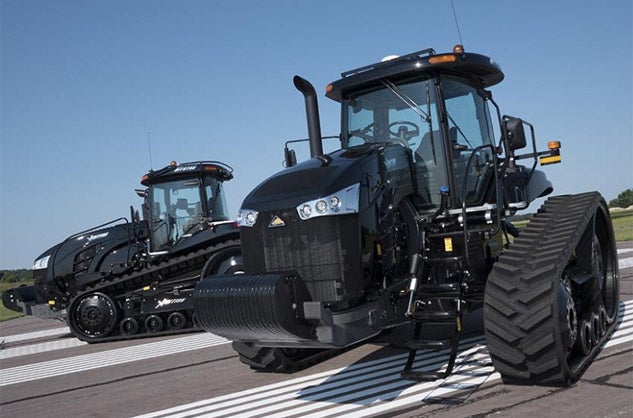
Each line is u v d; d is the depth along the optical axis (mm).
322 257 4430
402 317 4871
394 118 5535
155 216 10977
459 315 4684
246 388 5484
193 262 10914
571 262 5051
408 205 5164
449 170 5277
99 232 11578
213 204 11406
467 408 4121
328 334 4285
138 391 5969
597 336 5355
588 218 5020
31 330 14180
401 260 5031
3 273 36156
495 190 5465
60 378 7285
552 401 4086
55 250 11570
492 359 4500
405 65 5305
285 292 4211
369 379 5242
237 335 4504
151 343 9750
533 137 5414
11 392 6680
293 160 5863
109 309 10820
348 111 5805
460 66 5480
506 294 4410
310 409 4562
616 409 3797
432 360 5648
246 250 4746
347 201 4473
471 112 5758
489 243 5508
